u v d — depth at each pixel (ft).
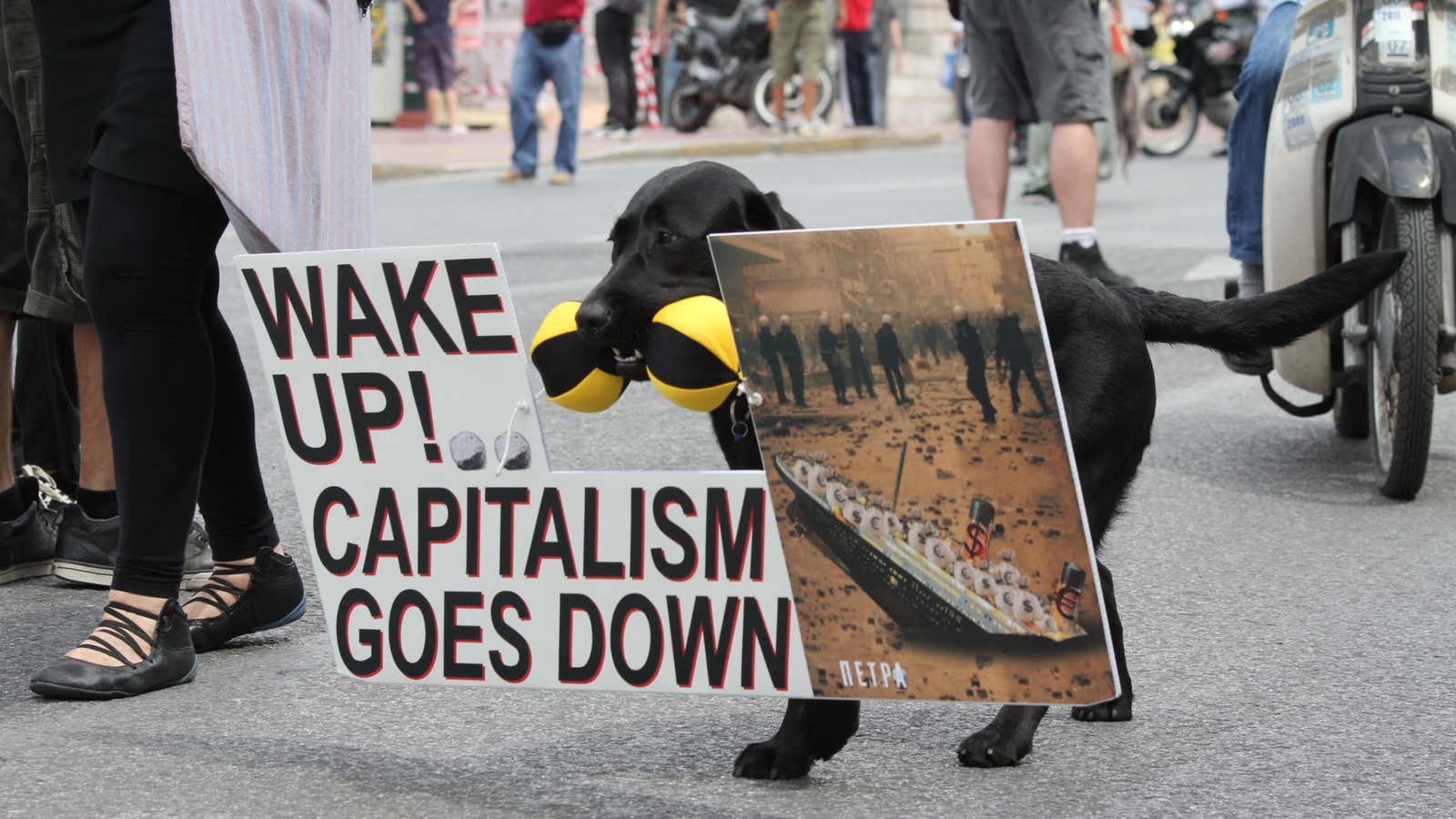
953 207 36.73
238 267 8.59
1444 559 13.23
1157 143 52.21
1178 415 18.86
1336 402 17.51
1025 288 7.27
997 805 8.48
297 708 10.05
